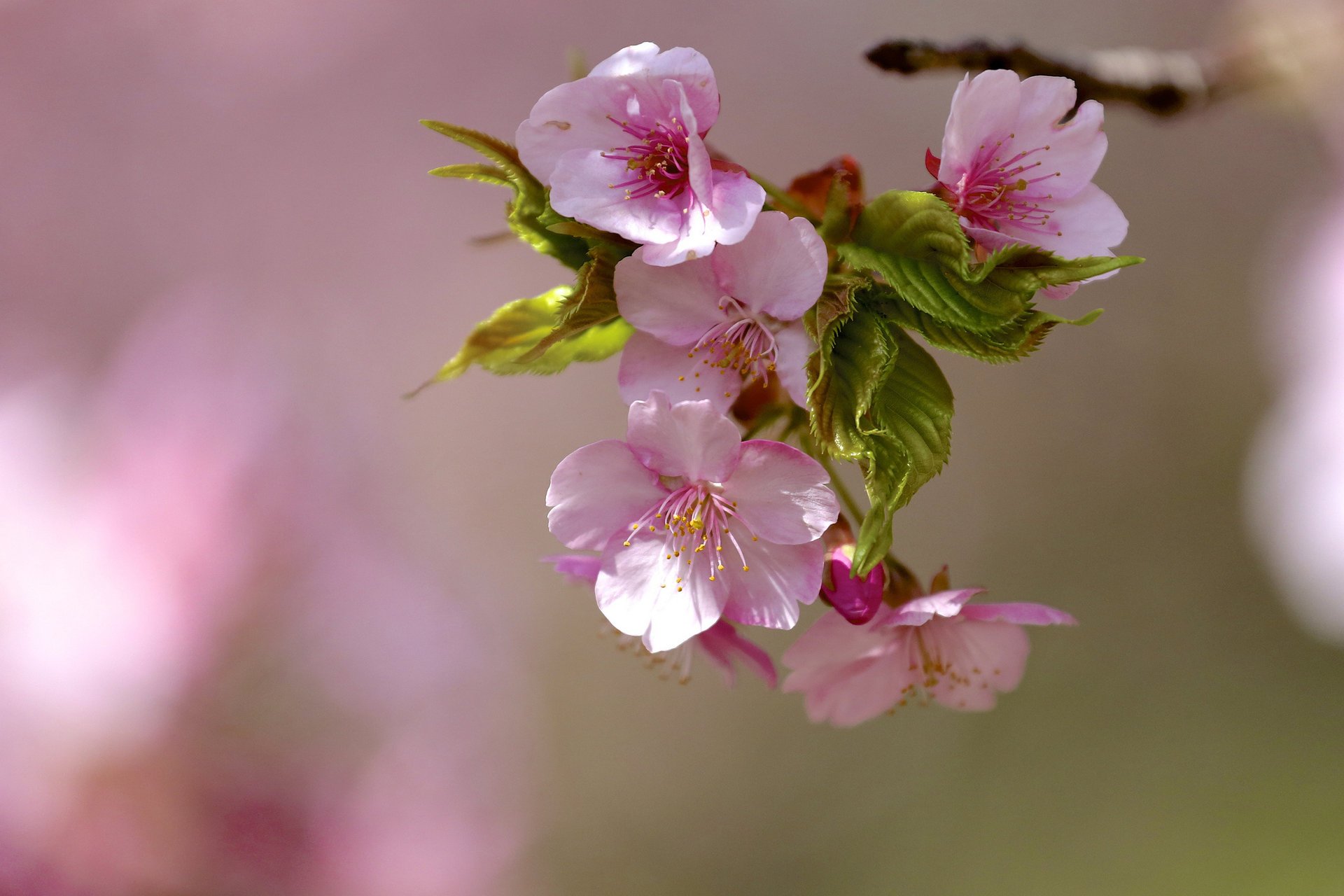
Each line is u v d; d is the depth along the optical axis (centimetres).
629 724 170
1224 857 143
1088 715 160
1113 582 169
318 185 192
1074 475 175
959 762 162
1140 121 169
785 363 68
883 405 67
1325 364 100
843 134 190
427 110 195
